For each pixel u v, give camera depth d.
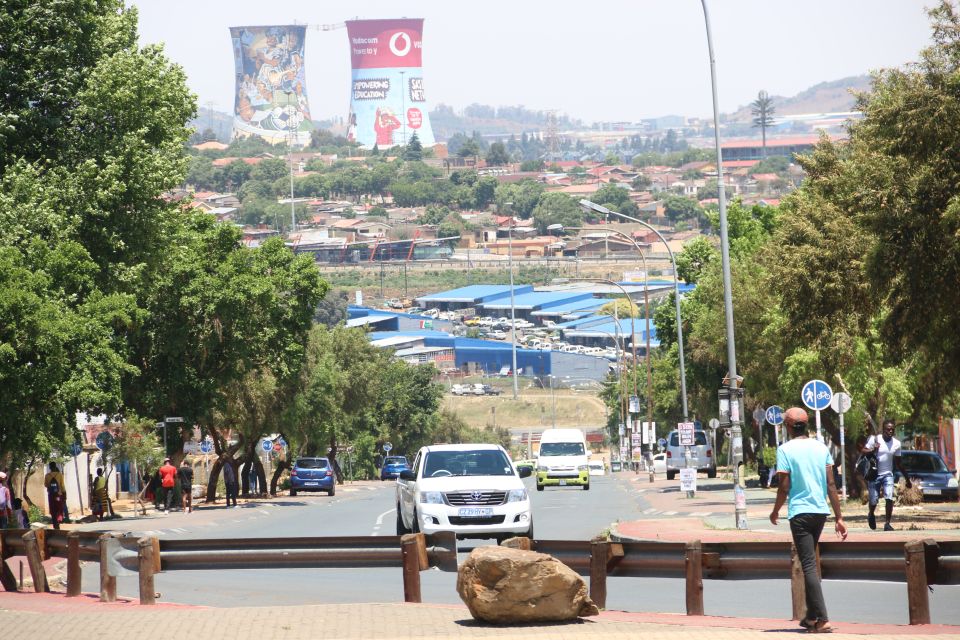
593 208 94.88
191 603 32.09
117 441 83.81
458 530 42.94
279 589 35.31
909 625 23.56
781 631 23.12
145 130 60.66
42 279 52.91
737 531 49.22
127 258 62.88
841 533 23.09
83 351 57.12
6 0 58.38
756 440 121.31
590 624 24.55
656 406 164.75
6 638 24.20
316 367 132.50
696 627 24.02
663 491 95.44
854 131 62.81
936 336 50.50
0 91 58.62
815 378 70.81
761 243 93.56
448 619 25.56
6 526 47.22
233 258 95.12
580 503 80.94
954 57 47.50
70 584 32.22
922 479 76.75
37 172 57.38
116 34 62.03
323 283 101.56
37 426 53.78
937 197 47.56
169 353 92.81
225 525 68.00
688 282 133.75
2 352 50.50
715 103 55.78
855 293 60.78
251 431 110.50
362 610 27.20
